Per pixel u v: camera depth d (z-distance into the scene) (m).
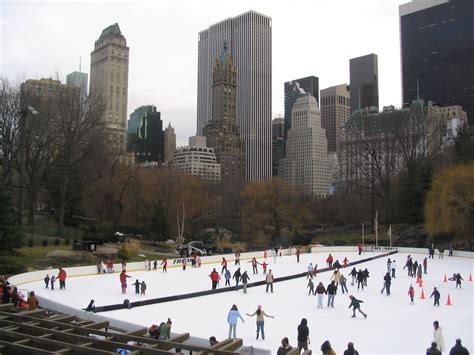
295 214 99.69
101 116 75.62
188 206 86.88
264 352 16.91
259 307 21.67
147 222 78.75
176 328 23.38
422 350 19.59
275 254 57.75
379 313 27.00
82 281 38.94
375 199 106.50
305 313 27.03
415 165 94.31
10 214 46.88
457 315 26.52
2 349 16.02
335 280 34.53
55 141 69.44
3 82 70.88
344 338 21.47
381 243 83.50
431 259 60.59
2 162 69.25
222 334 22.28
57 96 70.38
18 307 22.53
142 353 15.09
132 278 41.28
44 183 76.31
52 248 55.59
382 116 109.88
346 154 115.94
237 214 114.25
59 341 16.34
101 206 82.75
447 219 65.50
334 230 108.38
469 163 75.56
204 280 40.03
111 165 80.38
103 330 19.64
